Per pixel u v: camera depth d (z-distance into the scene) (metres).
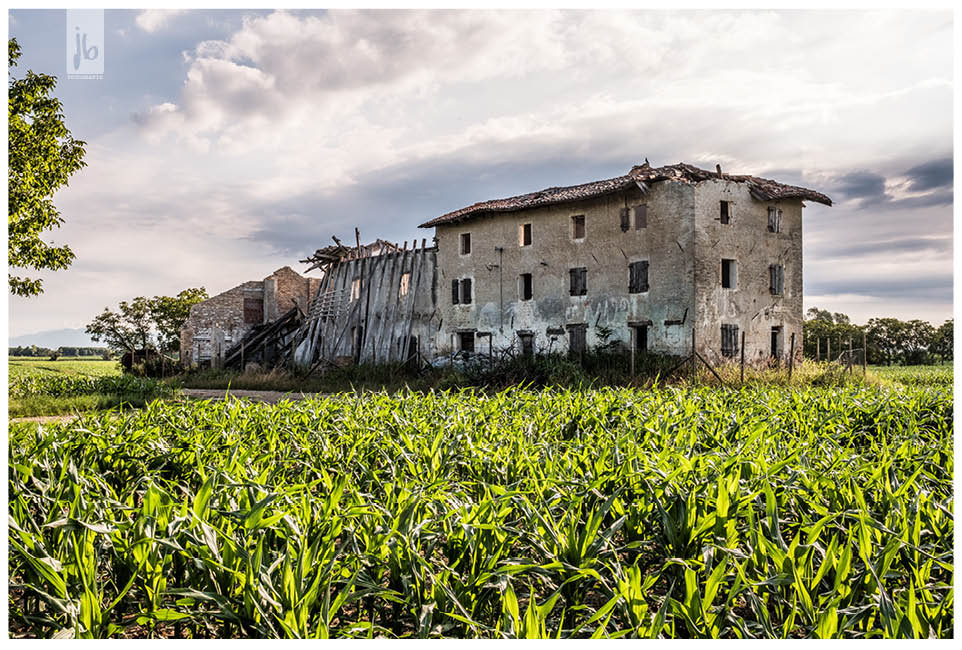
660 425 6.60
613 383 19.52
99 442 5.31
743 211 23.77
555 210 26.06
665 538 3.59
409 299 30.47
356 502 3.86
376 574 3.20
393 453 5.46
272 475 4.79
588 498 4.12
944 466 5.32
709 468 4.62
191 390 23.78
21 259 18.59
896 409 8.38
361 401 8.56
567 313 25.45
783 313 24.69
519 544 3.76
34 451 4.89
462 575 3.35
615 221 24.34
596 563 3.38
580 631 2.89
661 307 22.81
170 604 3.15
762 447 5.32
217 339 37.38
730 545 3.38
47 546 3.42
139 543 3.05
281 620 2.68
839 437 7.11
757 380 18.78
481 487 4.65
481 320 27.92
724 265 23.64
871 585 3.14
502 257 27.45
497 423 7.06
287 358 34.94
